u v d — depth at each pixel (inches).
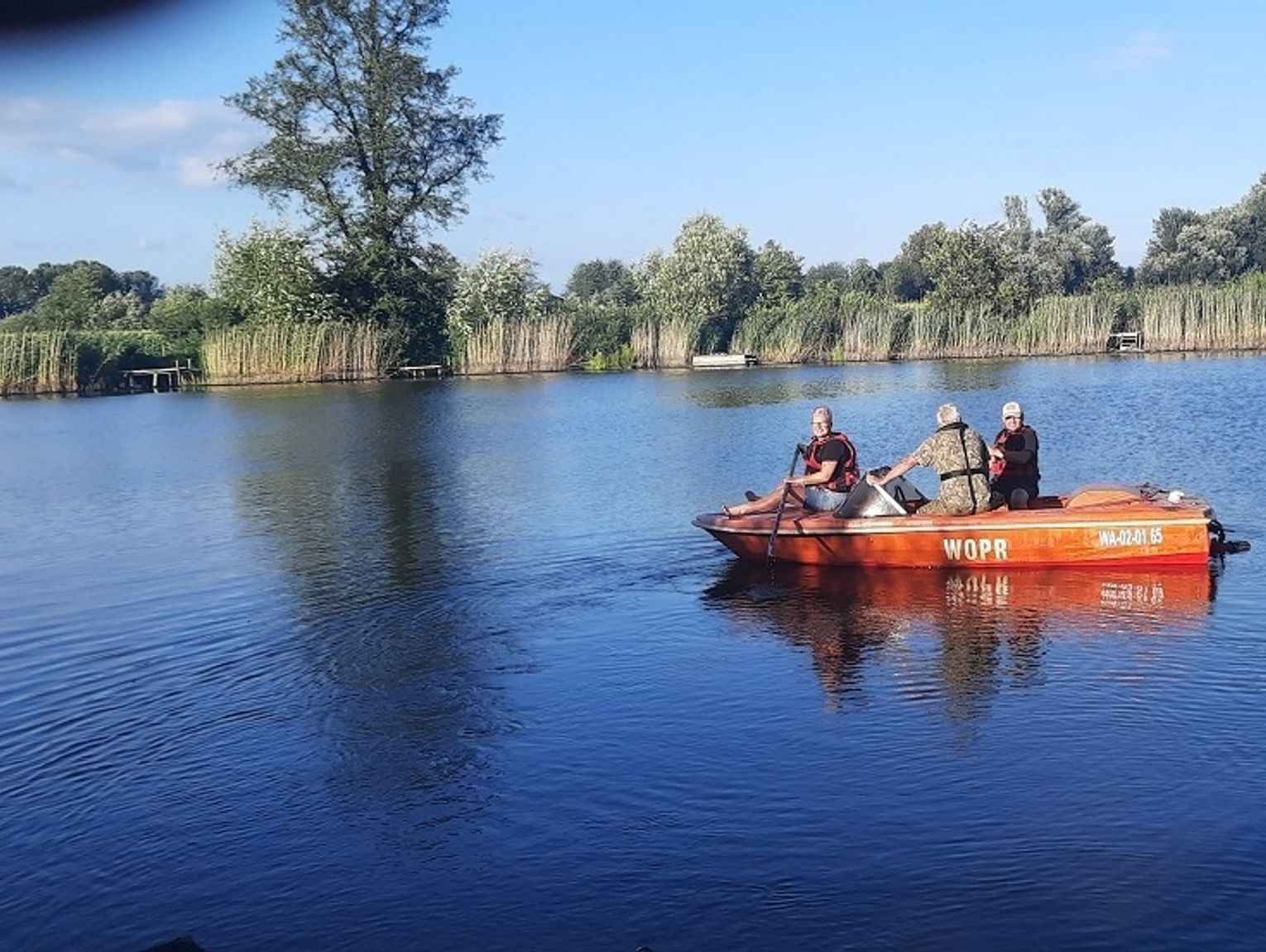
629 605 423.8
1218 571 434.3
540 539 545.6
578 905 213.6
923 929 199.3
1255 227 3326.8
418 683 345.7
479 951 200.8
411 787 271.4
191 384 1995.6
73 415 1438.2
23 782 287.6
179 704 339.6
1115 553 443.8
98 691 355.9
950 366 1888.5
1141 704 300.5
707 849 231.6
